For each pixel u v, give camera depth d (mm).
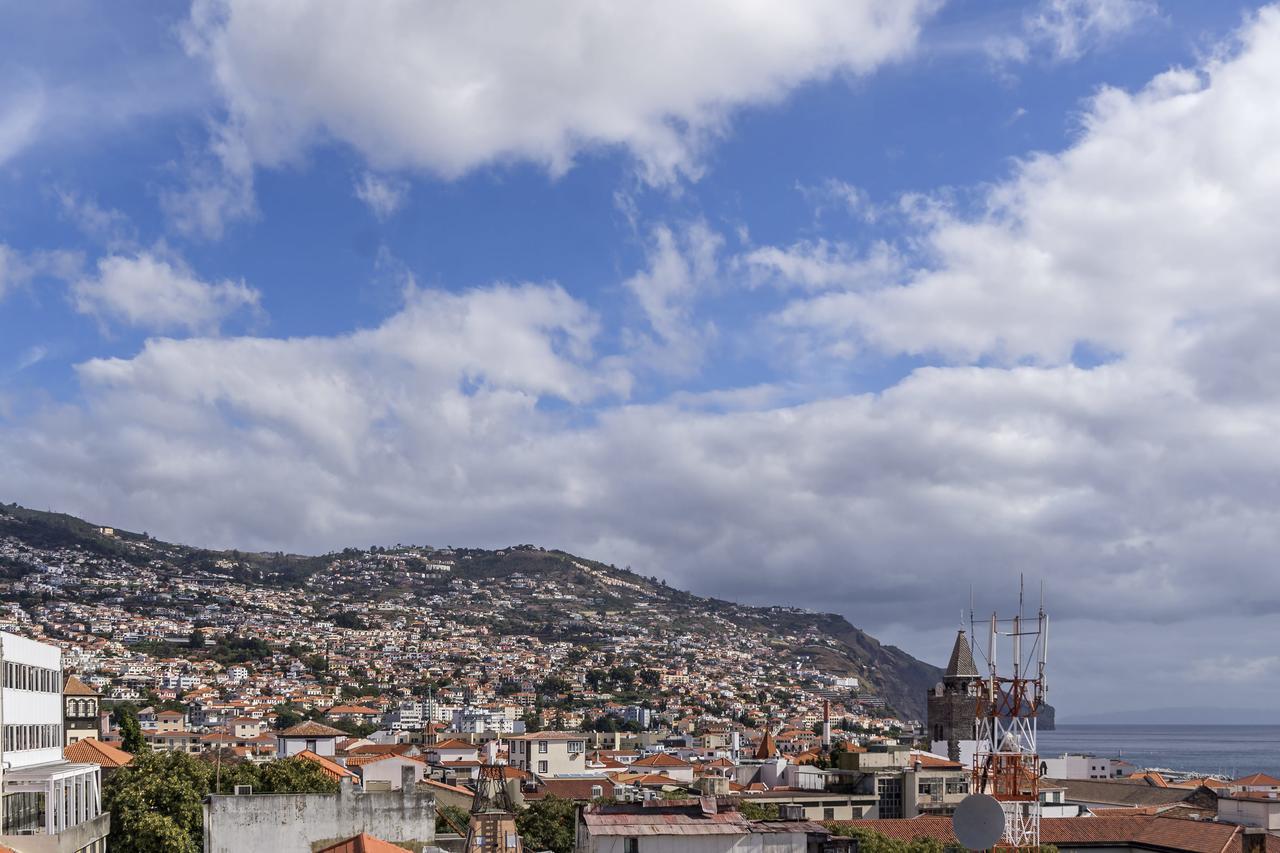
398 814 97125
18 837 91812
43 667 110188
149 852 112188
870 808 180750
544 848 146500
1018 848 93000
